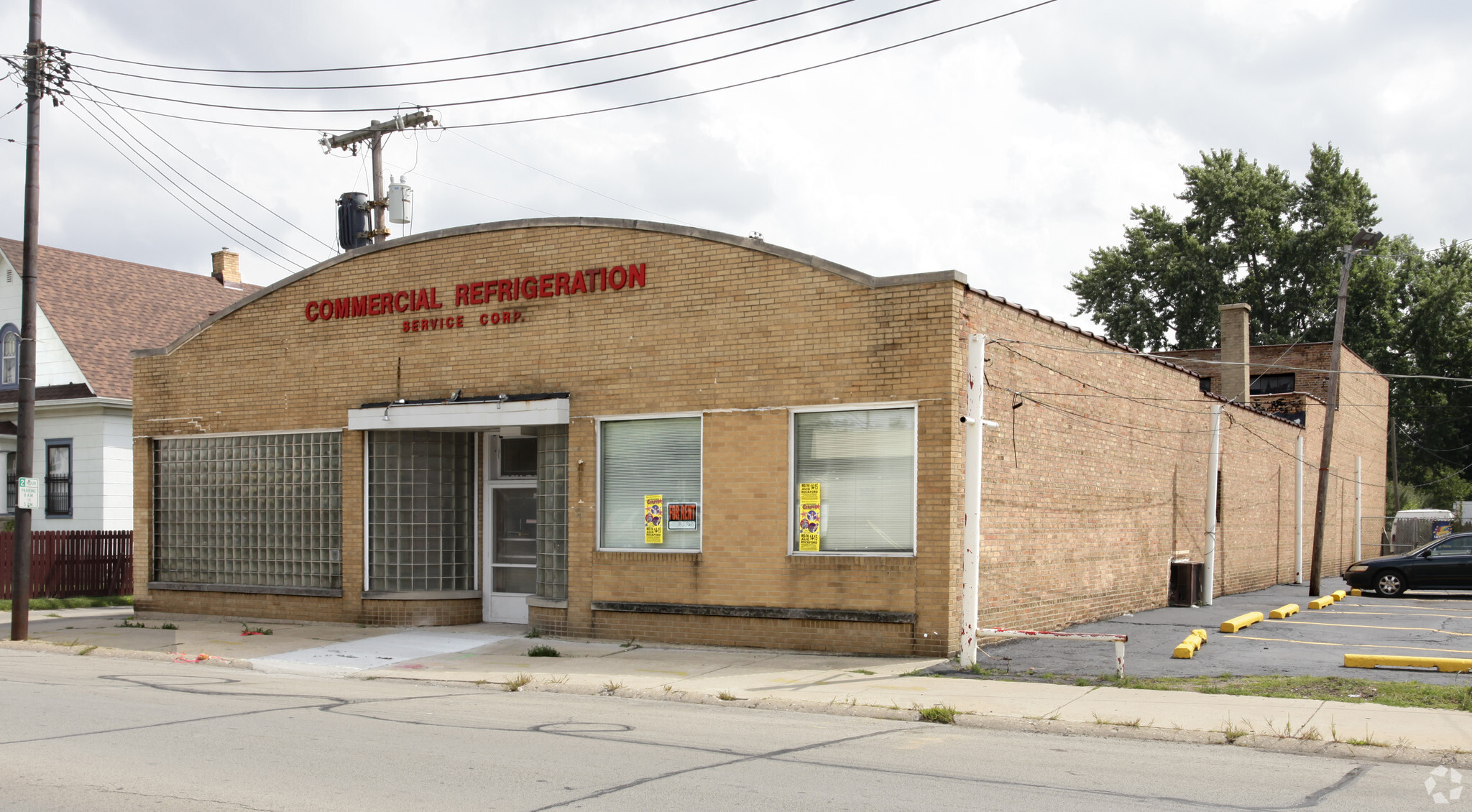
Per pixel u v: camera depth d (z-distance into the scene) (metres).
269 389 19.91
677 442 15.93
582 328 16.67
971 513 13.23
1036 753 8.87
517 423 16.84
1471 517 54.97
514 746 8.93
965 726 10.27
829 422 14.83
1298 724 9.77
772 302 15.13
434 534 18.67
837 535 14.67
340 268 19.19
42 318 29.61
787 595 14.80
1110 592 19.03
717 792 7.33
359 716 10.52
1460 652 14.59
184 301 34.31
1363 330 51.22
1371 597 26.05
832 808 6.90
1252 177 52.62
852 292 14.57
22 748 8.72
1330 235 50.25
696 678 12.84
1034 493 16.27
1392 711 10.34
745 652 14.81
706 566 15.42
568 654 15.07
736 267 15.43
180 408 20.97
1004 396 15.41
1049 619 16.78
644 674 13.22
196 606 20.62
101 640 17.48
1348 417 38.34
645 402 16.03
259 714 10.53
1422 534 44.25
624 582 16.08
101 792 7.23
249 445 20.25
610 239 16.50
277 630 18.31
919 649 13.92
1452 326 51.81
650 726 10.06
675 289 15.90
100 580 25.45
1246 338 31.97
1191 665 13.53
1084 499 18.00
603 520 16.42
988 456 14.91
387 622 18.41
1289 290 51.56
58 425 29.08
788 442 14.92
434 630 17.88
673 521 15.86
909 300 14.20
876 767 8.20
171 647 16.52
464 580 18.80
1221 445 24.86
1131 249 55.38
